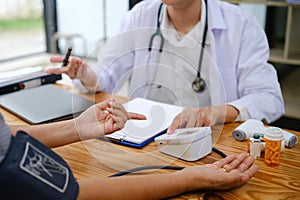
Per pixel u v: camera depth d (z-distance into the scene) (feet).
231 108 4.04
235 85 4.83
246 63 4.73
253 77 4.64
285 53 7.89
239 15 4.89
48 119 3.96
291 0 7.45
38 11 11.62
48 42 11.75
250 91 4.62
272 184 2.84
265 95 4.44
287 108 8.08
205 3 4.71
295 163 3.15
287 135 3.44
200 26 4.73
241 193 2.72
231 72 4.82
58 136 3.20
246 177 2.79
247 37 4.82
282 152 3.31
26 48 11.60
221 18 4.81
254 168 2.91
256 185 2.82
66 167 2.23
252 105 4.17
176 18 4.77
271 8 8.35
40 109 4.22
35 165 2.07
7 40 11.76
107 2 10.40
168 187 2.60
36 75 5.10
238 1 7.89
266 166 3.09
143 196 2.52
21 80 4.93
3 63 10.00
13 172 1.97
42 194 2.04
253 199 2.66
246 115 4.07
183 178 2.68
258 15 8.26
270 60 8.02
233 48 4.79
